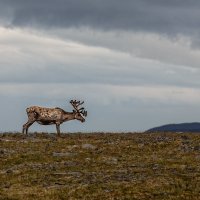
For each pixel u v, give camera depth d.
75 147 128.38
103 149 126.56
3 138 141.00
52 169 105.88
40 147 127.75
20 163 112.44
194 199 83.19
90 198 84.56
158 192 87.00
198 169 104.00
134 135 155.25
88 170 104.56
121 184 92.12
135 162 112.25
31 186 93.25
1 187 93.44
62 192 88.31
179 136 151.00
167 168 105.06
